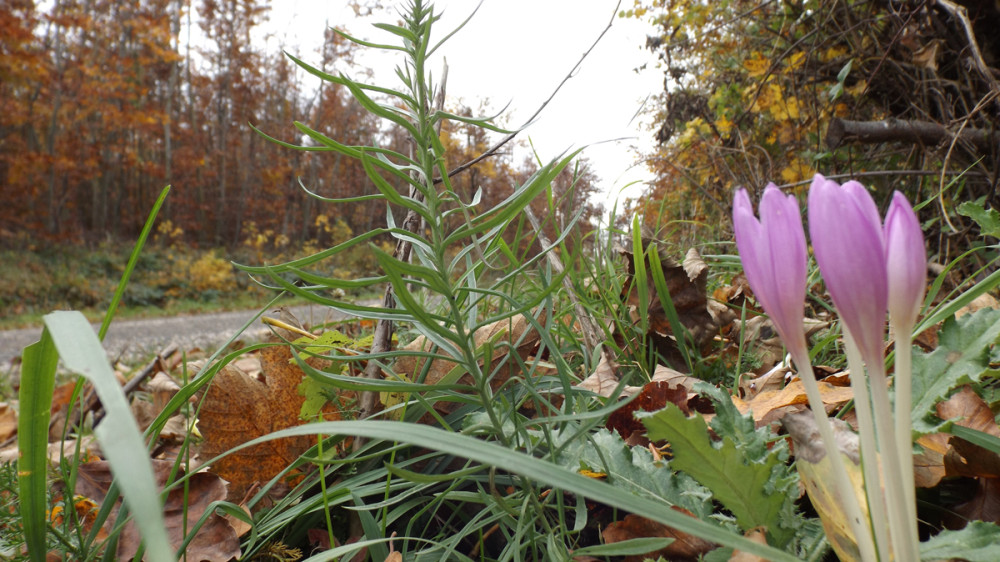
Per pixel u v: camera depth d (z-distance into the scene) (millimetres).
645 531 282
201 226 10422
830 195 152
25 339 4180
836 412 386
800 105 1237
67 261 6918
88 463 431
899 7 1039
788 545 240
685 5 1557
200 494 382
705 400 439
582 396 355
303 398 422
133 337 4215
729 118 1434
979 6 922
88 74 7625
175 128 10188
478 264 274
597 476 314
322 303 229
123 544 358
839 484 170
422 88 230
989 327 258
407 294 210
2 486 370
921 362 271
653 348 571
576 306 563
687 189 1434
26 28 6668
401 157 242
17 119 7383
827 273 155
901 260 153
